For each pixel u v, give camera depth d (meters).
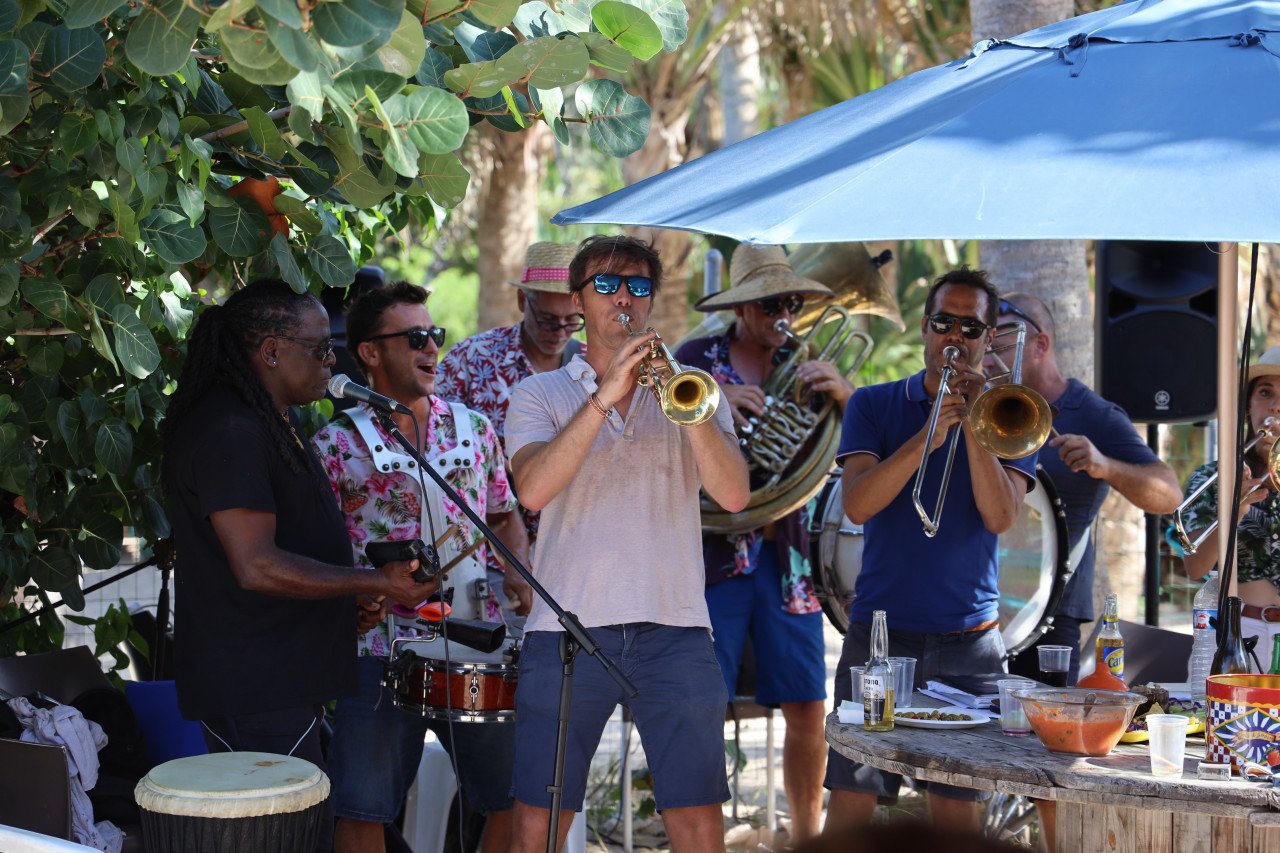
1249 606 7.80
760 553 9.91
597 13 5.68
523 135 24.48
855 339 10.39
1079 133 5.25
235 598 6.39
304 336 6.62
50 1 5.54
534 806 6.54
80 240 6.98
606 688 6.54
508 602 8.59
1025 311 9.43
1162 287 10.73
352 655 6.80
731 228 5.21
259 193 6.76
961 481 7.95
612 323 6.74
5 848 4.69
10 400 6.71
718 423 6.93
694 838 6.57
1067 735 5.63
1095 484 9.33
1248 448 7.76
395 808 7.72
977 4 11.86
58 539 7.82
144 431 7.86
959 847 1.39
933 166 5.20
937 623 7.87
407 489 7.92
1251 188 4.77
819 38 24.72
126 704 7.46
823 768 9.99
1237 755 5.31
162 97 6.17
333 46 4.30
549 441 6.67
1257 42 5.66
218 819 5.36
